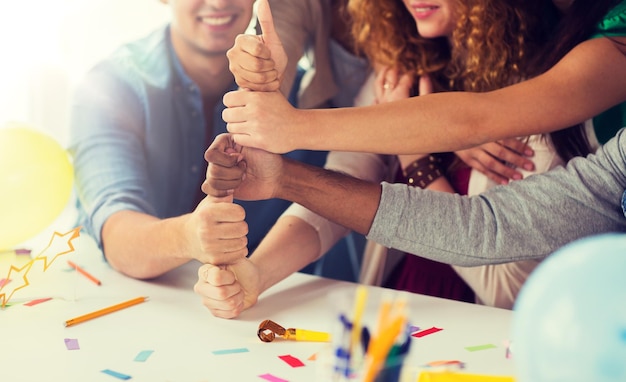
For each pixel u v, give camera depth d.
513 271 1.29
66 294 1.05
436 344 0.88
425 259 1.45
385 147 1.02
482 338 0.90
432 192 1.03
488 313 0.99
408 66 1.45
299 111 0.99
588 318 0.51
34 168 1.14
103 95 1.51
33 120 1.87
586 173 1.00
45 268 1.06
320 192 1.02
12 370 0.79
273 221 1.66
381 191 1.02
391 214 1.01
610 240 0.54
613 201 0.99
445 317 0.97
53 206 1.19
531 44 1.36
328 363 0.69
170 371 0.79
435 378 0.73
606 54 1.12
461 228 1.00
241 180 1.01
